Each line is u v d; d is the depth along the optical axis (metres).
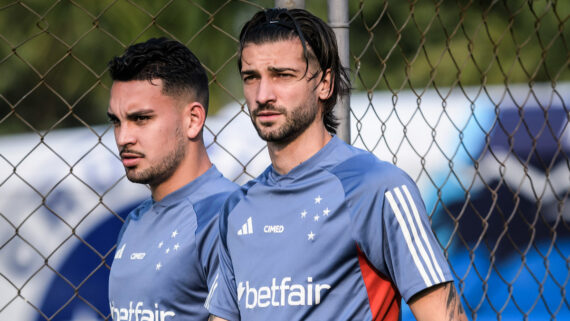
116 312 7.68
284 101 6.41
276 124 6.45
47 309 15.31
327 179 6.49
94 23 8.02
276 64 6.39
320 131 6.70
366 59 37.00
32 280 15.34
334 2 8.05
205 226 7.31
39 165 15.97
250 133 16.47
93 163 16.05
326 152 6.64
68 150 16.33
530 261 16.25
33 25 29.88
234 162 16.05
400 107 17.89
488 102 17.88
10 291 15.20
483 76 9.34
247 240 6.67
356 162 6.55
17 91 32.25
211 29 29.47
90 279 15.54
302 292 6.27
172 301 7.32
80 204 15.70
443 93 19.06
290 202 6.58
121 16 28.61
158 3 28.91
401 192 6.21
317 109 6.66
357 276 6.25
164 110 7.40
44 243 15.47
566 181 16.84
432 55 36.00
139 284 7.45
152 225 7.71
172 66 7.44
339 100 7.96
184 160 7.62
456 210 16.50
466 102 18.02
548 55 34.97
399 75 36.94
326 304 6.24
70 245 15.56
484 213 16.50
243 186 7.03
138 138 7.34
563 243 16.48
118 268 7.73
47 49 29.95
